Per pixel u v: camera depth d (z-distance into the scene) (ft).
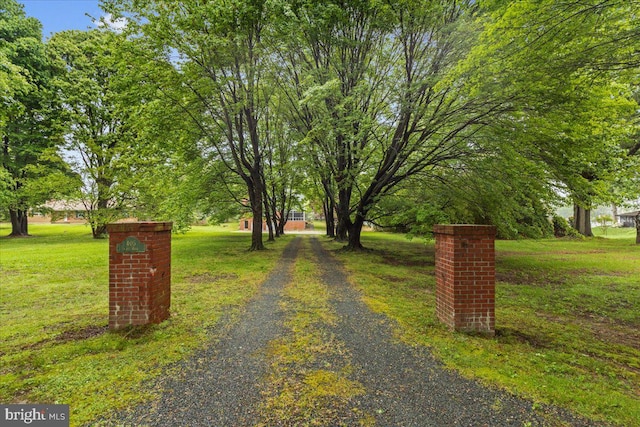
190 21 28.25
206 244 55.01
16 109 50.16
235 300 18.10
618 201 36.29
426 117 31.58
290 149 46.32
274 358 10.67
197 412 7.64
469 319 13.12
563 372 9.79
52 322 14.08
